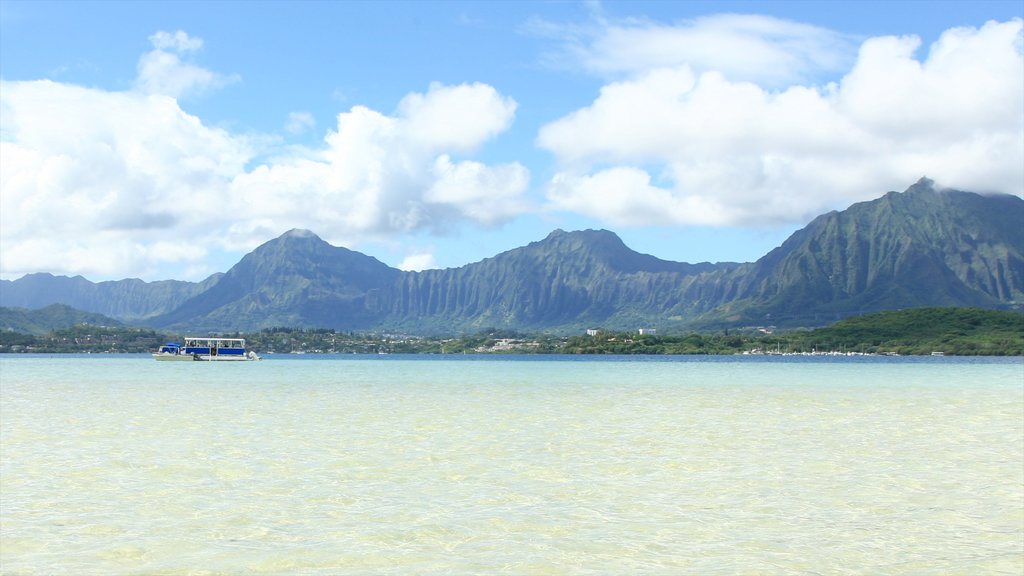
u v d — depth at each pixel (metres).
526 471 31.02
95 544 20.23
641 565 18.41
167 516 23.34
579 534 21.19
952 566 18.30
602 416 54.66
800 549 19.70
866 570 18.02
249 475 30.12
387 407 63.19
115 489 27.41
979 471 30.84
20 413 57.34
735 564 18.47
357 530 21.62
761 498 25.81
